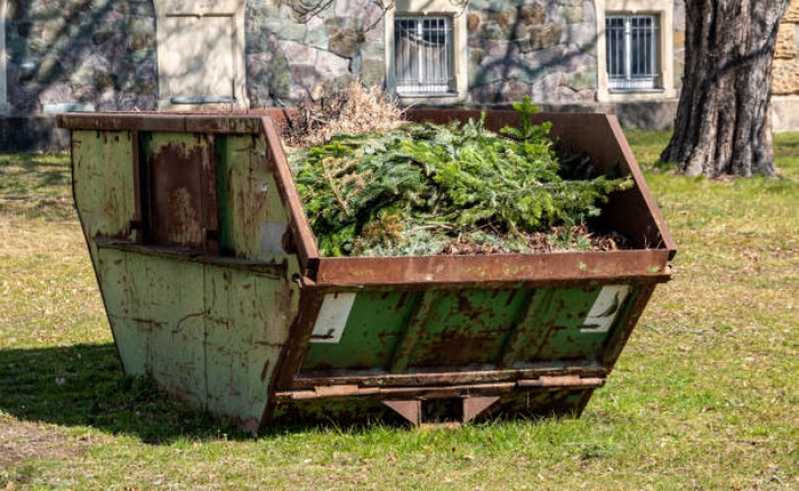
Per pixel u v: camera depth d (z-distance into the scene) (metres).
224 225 8.09
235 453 7.67
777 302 12.87
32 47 25.17
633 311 8.10
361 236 7.71
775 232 16.73
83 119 9.41
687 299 13.01
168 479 7.25
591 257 7.73
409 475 7.34
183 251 8.40
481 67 28.20
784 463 7.69
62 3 25.31
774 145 26.39
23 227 17.47
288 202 7.34
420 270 7.43
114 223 9.25
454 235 7.89
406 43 27.94
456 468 7.48
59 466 7.52
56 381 9.73
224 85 26.52
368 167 8.04
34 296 13.34
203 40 26.34
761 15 20.45
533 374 8.16
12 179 21.19
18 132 24.89
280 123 10.18
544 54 28.45
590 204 8.12
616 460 7.70
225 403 8.23
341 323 7.54
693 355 10.63
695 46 20.70
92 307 12.85
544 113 9.01
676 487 7.21
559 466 7.57
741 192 19.38
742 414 8.81
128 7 25.78
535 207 8.00
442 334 7.82
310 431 7.98
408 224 7.84
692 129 20.73
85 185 9.56
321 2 26.23
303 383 7.70
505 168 8.38
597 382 8.34
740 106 20.58
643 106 29.12
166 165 8.62
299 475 7.31
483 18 28.11
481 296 7.71
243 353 7.96
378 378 7.82
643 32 29.47
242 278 7.89
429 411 8.16
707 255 15.40
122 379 9.41
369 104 10.01
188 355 8.57
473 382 8.07
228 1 26.39
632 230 8.13
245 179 7.81
